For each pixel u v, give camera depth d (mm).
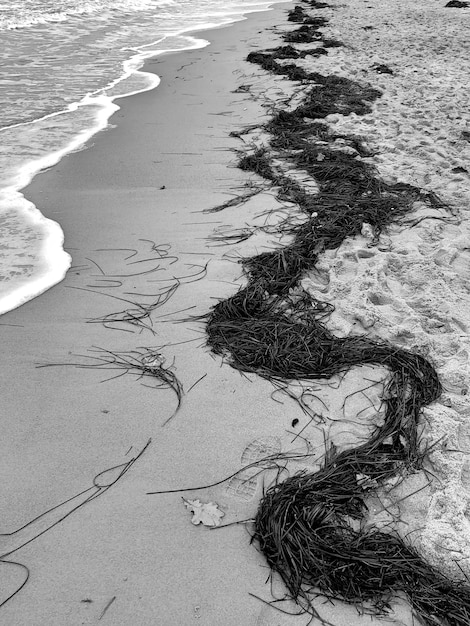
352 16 17016
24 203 5590
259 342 3533
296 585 2234
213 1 21609
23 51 12227
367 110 8320
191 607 2182
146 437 2928
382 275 4188
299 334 3562
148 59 12023
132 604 2189
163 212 5367
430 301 3887
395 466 2705
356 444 2863
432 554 2328
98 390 3232
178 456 2820
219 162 6566
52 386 3270
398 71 10516
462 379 3191
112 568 2312
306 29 15000
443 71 10352
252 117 8195
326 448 2848
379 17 16719
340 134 7309
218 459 2801
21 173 6301
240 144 7137
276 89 9594
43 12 16531
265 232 4914
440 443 2785
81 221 5234
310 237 4695
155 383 3277
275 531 2387
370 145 7016
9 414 3076
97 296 4109
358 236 4855
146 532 2455
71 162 6621
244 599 2207
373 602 2195
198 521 2500
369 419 3008
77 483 2682
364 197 5527
